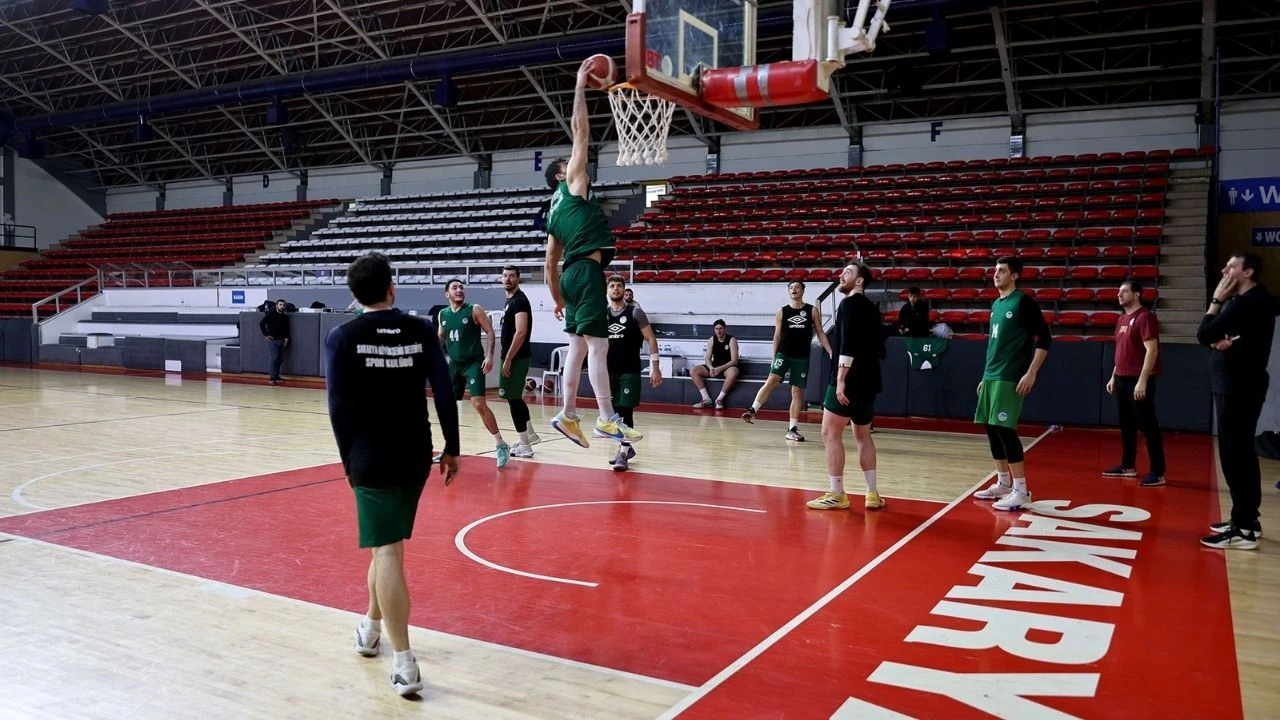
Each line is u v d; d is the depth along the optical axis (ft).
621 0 57.77
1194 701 9.39
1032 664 10.41
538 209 70.54
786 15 50.39
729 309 49.49
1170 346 34.06
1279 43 51.93
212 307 66.39
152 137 82.43
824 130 65.26
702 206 62.64
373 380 9.77
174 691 9.43
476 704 9.21
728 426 34.35
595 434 31.35
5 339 68.08
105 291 70.49
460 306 24.13
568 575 13.99
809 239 54.19
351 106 75.72
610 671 10.12
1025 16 52.80
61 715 8.80
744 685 9.73
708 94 18.53
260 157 87.10
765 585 13.56
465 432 31.86
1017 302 19.20
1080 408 35.24
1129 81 55.62
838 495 19.25
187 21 65.92
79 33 69.00
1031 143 59.47
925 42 48.62
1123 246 47.73
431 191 80.79
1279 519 18.89
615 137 72.59
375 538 9.59
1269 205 53.01
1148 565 14.89
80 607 12.14
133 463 24.20
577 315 17.21
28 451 26.16
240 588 13.10
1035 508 19.54
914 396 37.73
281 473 22.77
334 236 75.05
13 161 87.86
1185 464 25.99
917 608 12.50
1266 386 16.22
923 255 49.34
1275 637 11.42
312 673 9.98
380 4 61.05
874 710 9.09
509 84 69.26
